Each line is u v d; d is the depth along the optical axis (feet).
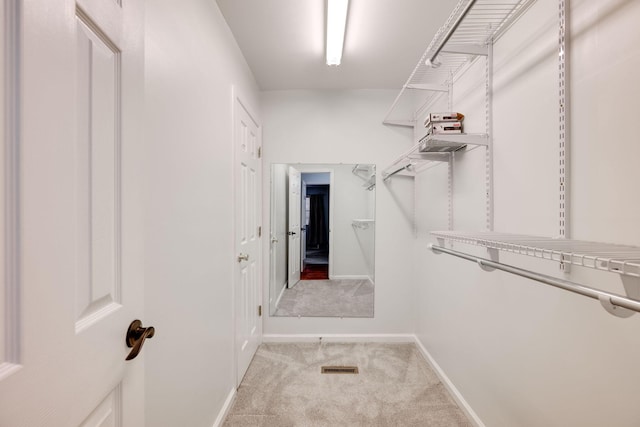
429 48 4.36
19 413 1.24
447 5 4.97
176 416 3.53
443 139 4.57
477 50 4.51
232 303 5.77
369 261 8.69
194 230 4.06
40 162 1.36
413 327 8.60
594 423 2.84
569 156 3.06
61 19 1.48
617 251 2.13
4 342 1.21
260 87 8.36
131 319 2.15
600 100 2.73
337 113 8.55
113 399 2.01
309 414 5.43
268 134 8.56
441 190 6.61
